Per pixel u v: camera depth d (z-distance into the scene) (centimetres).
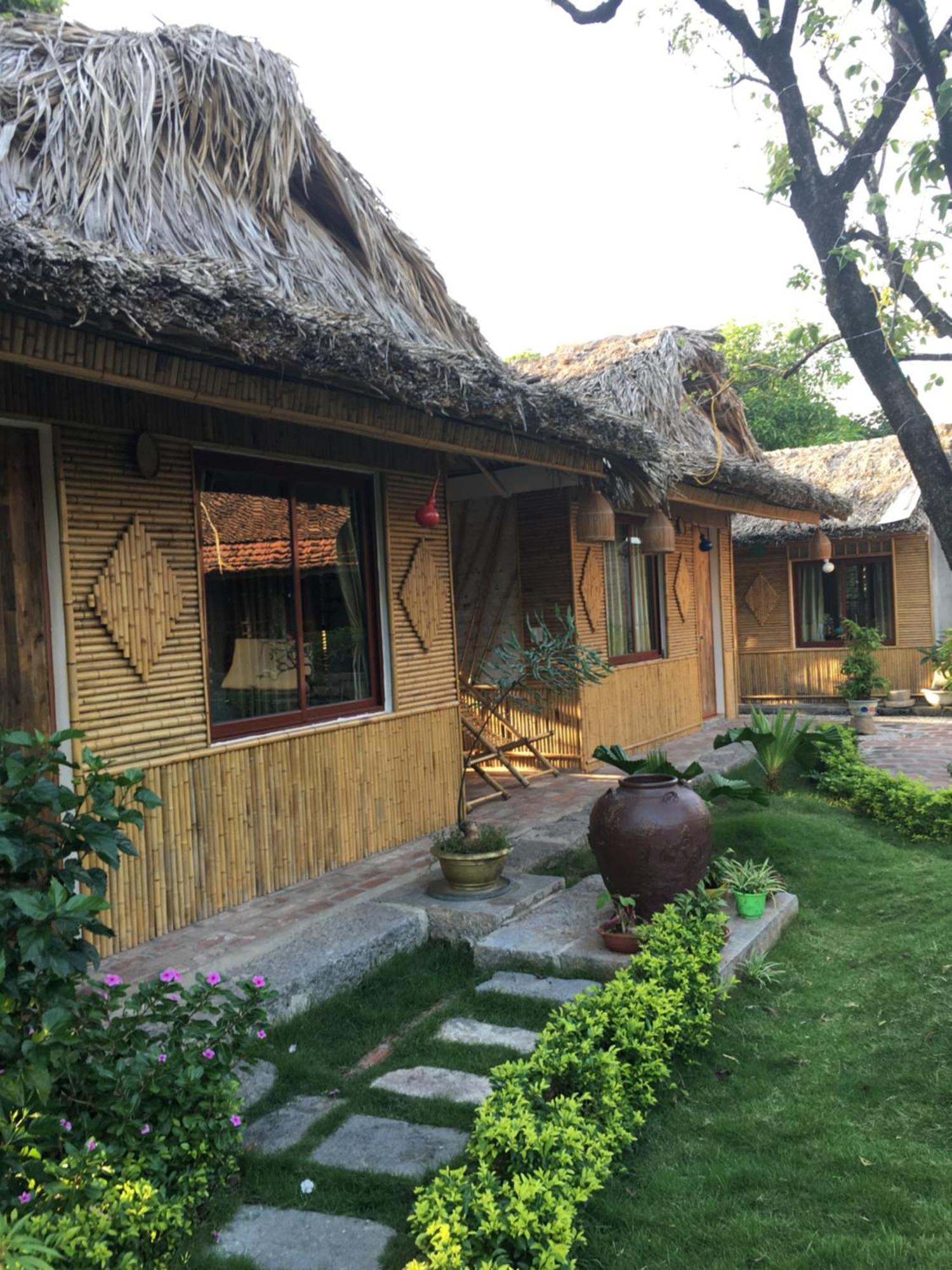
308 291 578
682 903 450
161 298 321
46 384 424
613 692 960
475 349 734
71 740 437
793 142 521
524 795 802
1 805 289
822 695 1543
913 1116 330
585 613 916
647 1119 335
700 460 885
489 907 506
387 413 495
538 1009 422
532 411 525
